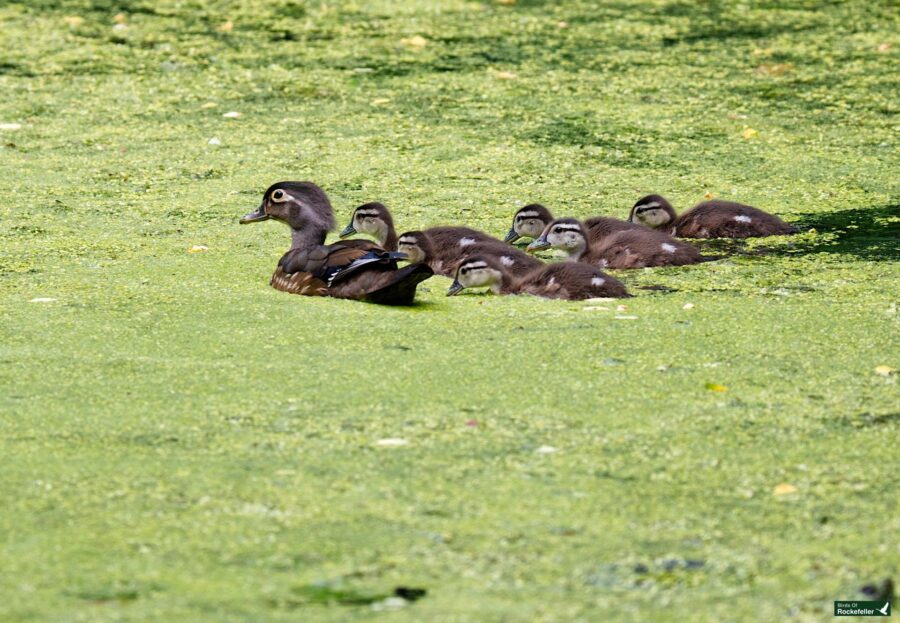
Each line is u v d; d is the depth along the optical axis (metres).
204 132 20.70
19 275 14.84
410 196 18.30
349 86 22.92
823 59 24.47
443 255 16.19
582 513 9.27
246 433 10.60
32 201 17.69
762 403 11.29
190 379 11.77
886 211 17.72
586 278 14.63
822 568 8.52
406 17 27.23
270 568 8.47
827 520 9.19
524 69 23.83
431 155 19.88
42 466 9.95
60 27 26.25
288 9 27.80
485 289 15.11
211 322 13.34
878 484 9.74
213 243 16.27
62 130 20.70
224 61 24.20
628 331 13.21
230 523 9.07
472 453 10.26
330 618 7.86
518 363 12.26
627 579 8.38
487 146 20.27
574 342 12.86
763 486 9.71
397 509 9.30
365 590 8.20
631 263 15.89
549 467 10.02
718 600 8.12
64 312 13.55
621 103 22.14
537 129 20.97
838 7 28.06
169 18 27.08
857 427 10.78
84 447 10.30
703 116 21.58
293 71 23.67
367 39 25.62
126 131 20.70
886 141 20.44
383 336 13.00
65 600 8.02
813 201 18.20
